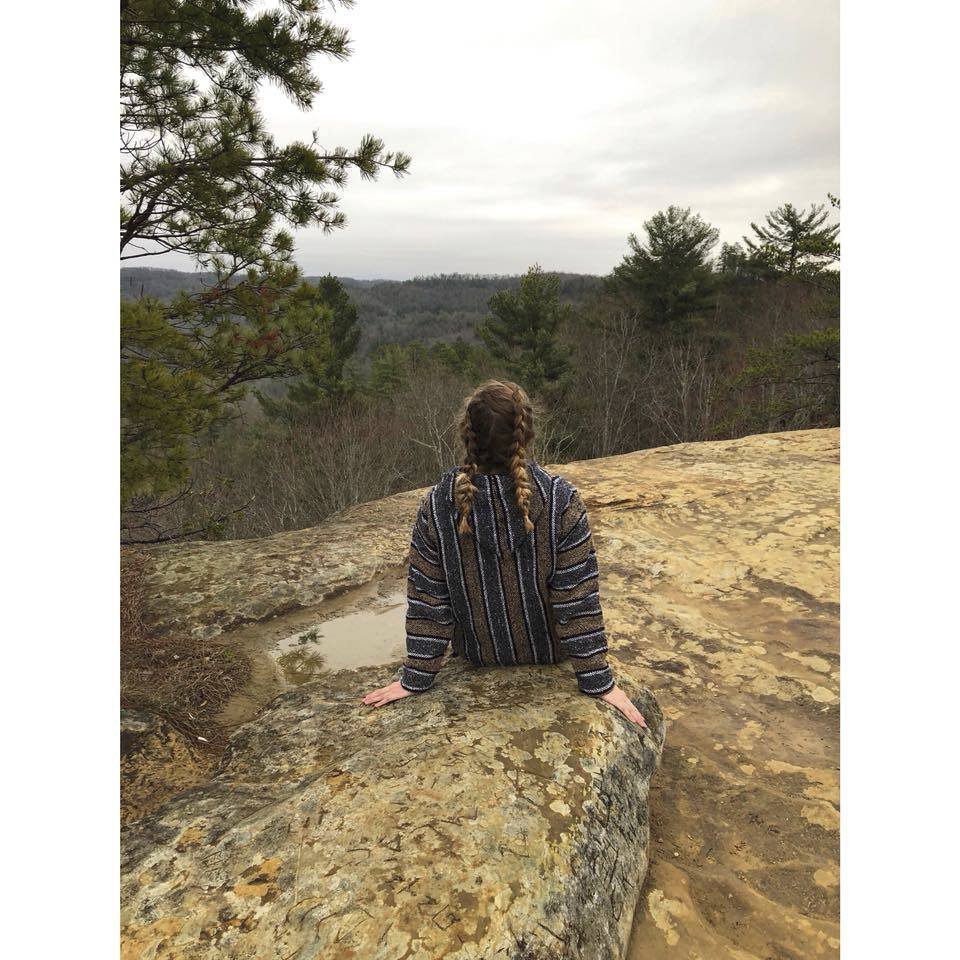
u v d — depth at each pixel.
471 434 1.84
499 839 1.44
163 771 2.13
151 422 5.19
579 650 1.91
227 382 6.47
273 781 1.83
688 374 24.56
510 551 1.88
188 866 1.43
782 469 5.50
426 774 1.62
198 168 5.30
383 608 3.43
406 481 20.20
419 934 1.24
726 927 1.63
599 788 1.66
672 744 2.38
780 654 2.98
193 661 2.84
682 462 5.90
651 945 1.55
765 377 16.44
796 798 2.09
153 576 3.70
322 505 18.88
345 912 1.28
